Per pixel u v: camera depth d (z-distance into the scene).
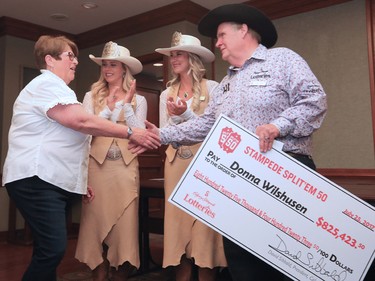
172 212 2.15
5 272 3.05
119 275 2.28
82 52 5.23
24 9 4.32
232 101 1.47
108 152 2.20
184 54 2.23
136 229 2.22
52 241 1.59
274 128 1.27
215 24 1.63
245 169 1.29
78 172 1.76
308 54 3.87
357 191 2.06
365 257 1.25
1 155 4.50
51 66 1.78
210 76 4.46
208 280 2.14
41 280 1.62
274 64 1.42
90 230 2.21
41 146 1.63
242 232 1.28
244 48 1.51
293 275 1.26
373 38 3.50
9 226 4.40
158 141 1.72
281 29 4.04
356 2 3.61
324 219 1.26
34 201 1.61
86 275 2.93
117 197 2.19
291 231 1.27
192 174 1.30
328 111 3.73
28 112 1.64
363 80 3.54
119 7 4.30
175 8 4.23
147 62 4.61
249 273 1.46
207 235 2.08
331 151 3.70
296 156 1.39
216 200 1.29
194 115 1.98
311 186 1.27
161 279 2.84
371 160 3.47
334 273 1.25
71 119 1.63
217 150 1.30
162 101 2.32
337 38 3.70
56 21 4.69
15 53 4.64
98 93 2.31
